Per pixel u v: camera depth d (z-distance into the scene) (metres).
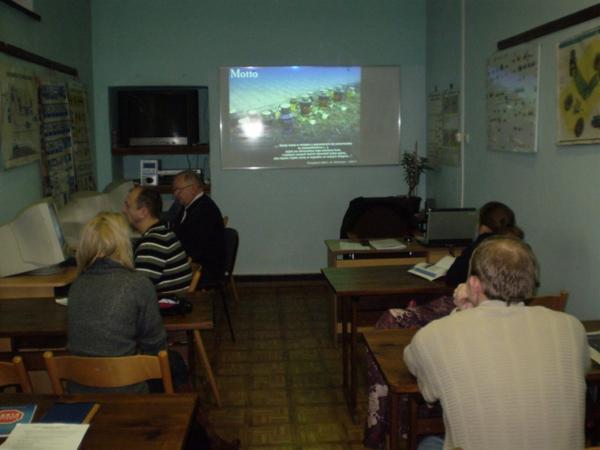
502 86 3.92
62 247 3.19
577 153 3.02
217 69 5.72
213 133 5.80
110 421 1.58
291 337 4.38
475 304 1.66
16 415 1.59
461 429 1.45
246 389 3.48
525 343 1.47
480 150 4.41
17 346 2.76
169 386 1.84
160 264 3.02
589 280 2.93
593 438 2.25
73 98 4.82
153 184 5.72
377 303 4.00
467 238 4.19
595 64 2.79
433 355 1.51
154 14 5.63
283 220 5.96
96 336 2.01
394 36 5.81
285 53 5.76
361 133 5.90
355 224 4.86
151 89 5.76
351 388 3.15
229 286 5.77
